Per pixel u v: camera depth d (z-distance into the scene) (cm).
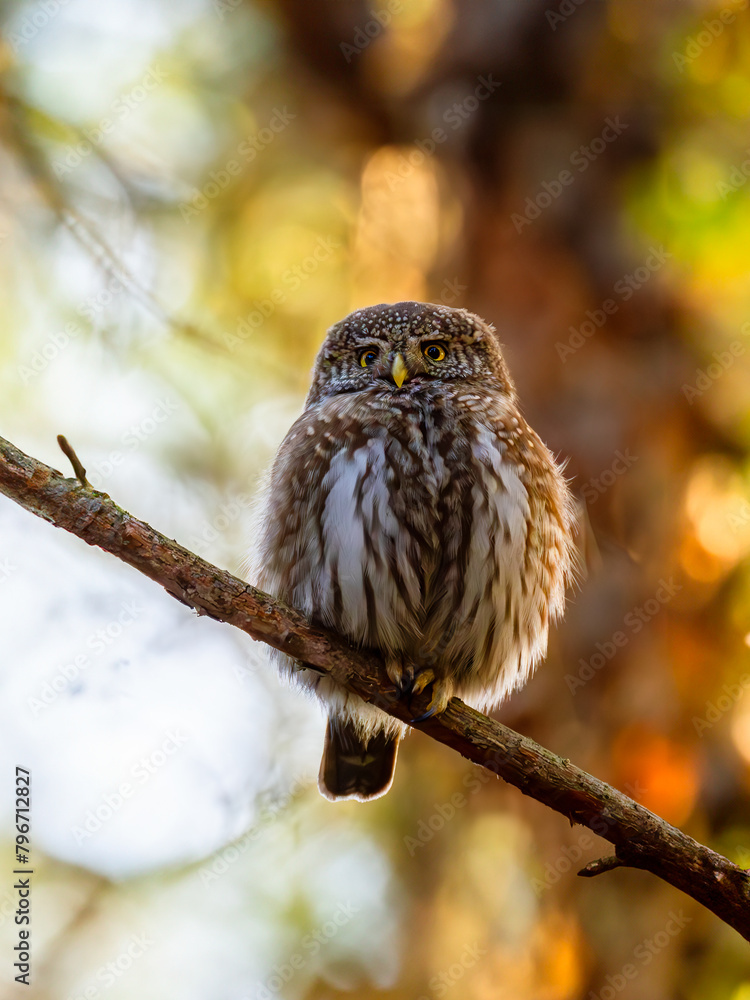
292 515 916
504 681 974
